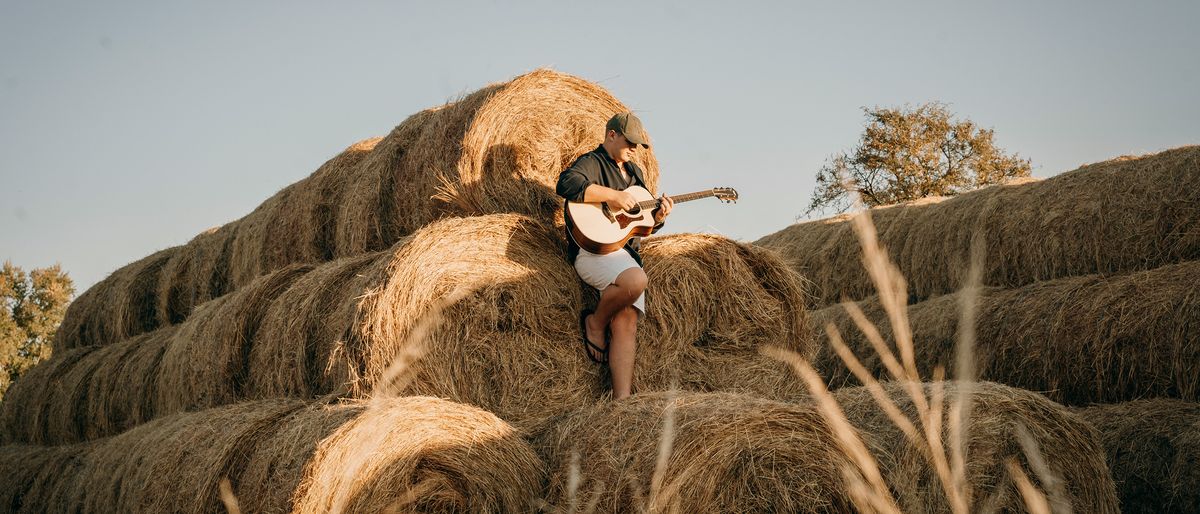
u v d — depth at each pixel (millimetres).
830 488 3562
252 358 5633
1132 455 5059
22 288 33188
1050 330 6477
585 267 4895
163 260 9773
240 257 8086
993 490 3795
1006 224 8328
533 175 5602
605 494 3680
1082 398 6262
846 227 11094
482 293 4770
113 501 5715
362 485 3572
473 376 4695
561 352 4984
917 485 3736
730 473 3553
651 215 4973
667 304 5219
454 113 5727
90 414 8445
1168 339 5707
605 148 5055
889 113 26016
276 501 3725
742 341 5391
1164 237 6867
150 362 7637
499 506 3893
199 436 4758
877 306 8781
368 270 4926
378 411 3689
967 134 25953
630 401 4062
